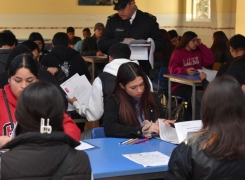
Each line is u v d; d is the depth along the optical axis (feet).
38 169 5.08
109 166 7.66
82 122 14.58
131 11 15.57
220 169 5.92
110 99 10.11
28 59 8.71
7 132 8.75
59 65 15.96
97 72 23.73
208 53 19.52
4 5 32.48
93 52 26.12
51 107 5.38
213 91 6.15
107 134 9.77
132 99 10.02
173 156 6.20
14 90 8.66
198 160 5.97
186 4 34.91
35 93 5.39
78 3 33.68
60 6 33.40
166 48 20.79
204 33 32.40
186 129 8.54
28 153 5.11
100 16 34.17
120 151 8.59
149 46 15.25
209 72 18.04
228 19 28.81
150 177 7.69
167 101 20.57
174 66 19.22
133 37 15.69
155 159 8.00
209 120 6.15
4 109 8.84
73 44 30.19
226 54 21.11
